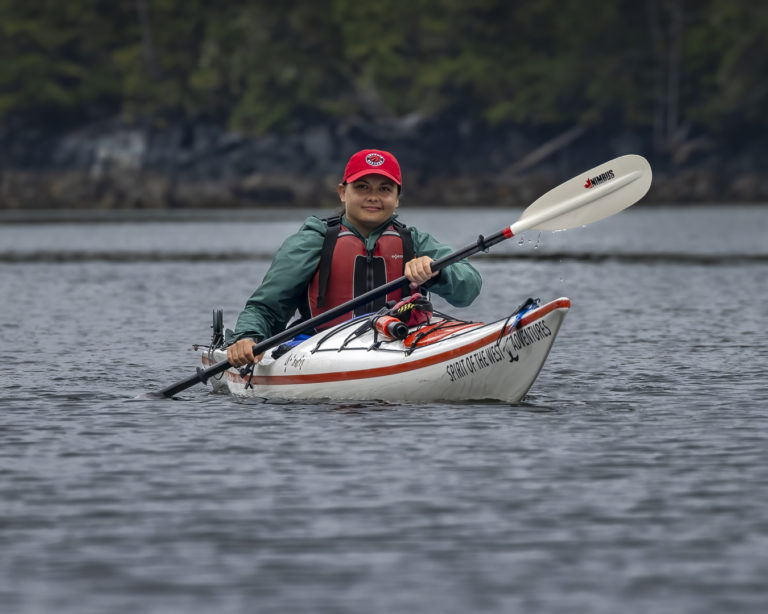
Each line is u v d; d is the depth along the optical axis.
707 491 19.88
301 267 28.28
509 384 27.78
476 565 16.08
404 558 16.39
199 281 73.62
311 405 28.05
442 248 29.14
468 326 28.77
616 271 80.88
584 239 130.88
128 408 28.00
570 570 15.87
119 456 22.66
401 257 28.53
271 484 20.41
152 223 188.88
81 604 14.70
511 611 14.41
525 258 98.31
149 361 37.38
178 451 23.06
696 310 53.66
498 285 70.44
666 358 37.19
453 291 28.44
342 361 28.44
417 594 14.98
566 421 26.02
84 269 84.81
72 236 143.25
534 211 28.64
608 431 24.89
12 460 22.36
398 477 20.84
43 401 29.14
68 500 19.45
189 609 14.52
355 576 15.66
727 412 27.30
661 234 140.88
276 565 16.11
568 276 76.88
